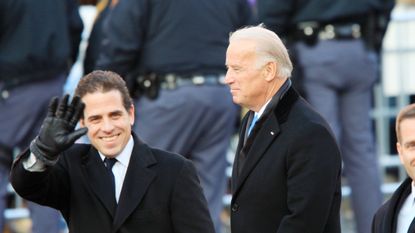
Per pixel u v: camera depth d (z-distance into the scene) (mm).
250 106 15062
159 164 14281
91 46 22984
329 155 14695
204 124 21875
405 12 27984
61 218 24203
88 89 13945
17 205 25172
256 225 14906
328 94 23078
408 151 13945
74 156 14359
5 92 22141
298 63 23031
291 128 14797
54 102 13383
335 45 22922
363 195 23344
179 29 21500
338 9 22812
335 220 14992
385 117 27125
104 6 23078
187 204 14211
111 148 14000
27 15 22016
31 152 13484
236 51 14891
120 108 13969
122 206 14016
